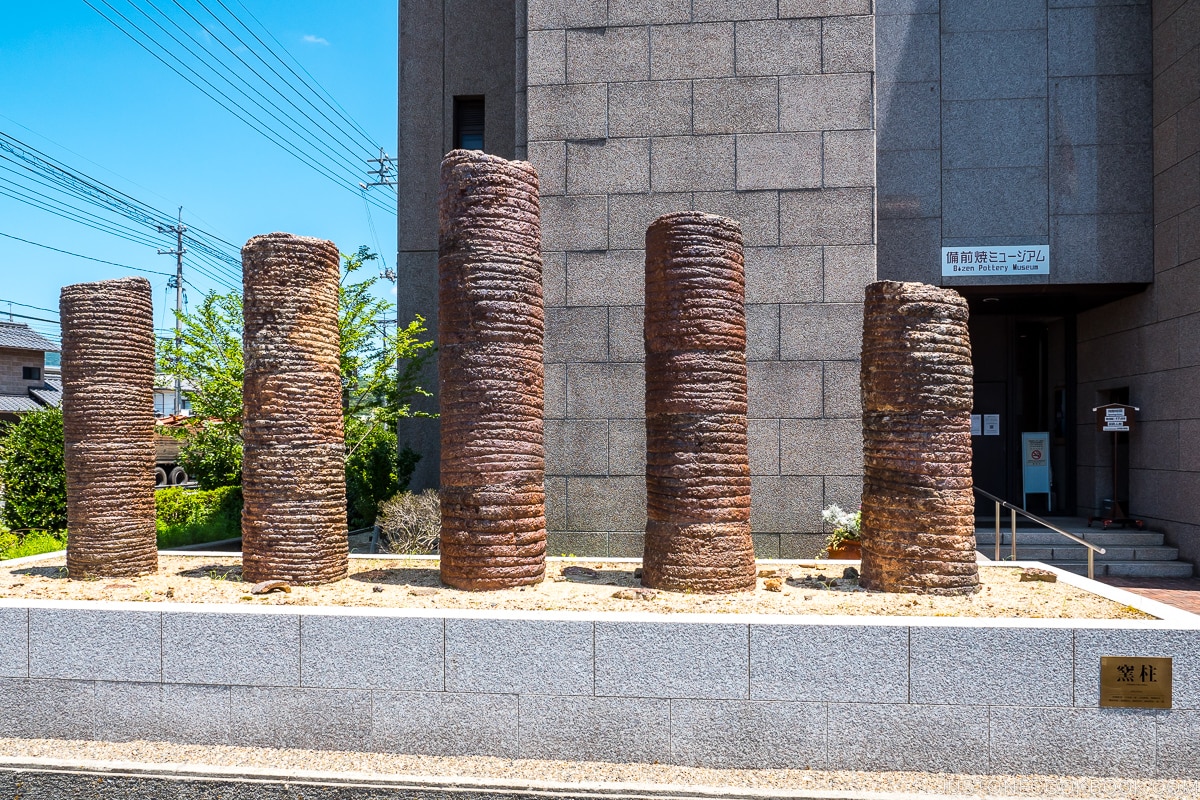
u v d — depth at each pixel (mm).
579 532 8969
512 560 5809
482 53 12570
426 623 4680
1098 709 4402
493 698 4648
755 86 8836
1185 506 10359
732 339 5816
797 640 4508
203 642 4820
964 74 11289
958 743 4457
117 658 4887
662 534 5805
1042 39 11188
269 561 6062
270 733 4777
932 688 4461
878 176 11375
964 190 11234
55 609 4938
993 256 11141
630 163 8969
